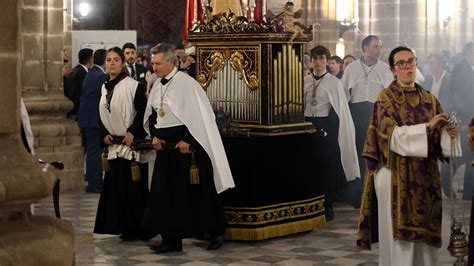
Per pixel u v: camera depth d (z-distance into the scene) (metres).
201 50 9.48
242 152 8.80
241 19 9.12
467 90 11.89
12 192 2.92
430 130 6.24
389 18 22.38
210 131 8.42
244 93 9.13
